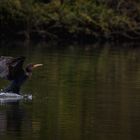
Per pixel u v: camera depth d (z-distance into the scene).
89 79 25.19
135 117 17.16
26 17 52.59
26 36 52.59
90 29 53.75
